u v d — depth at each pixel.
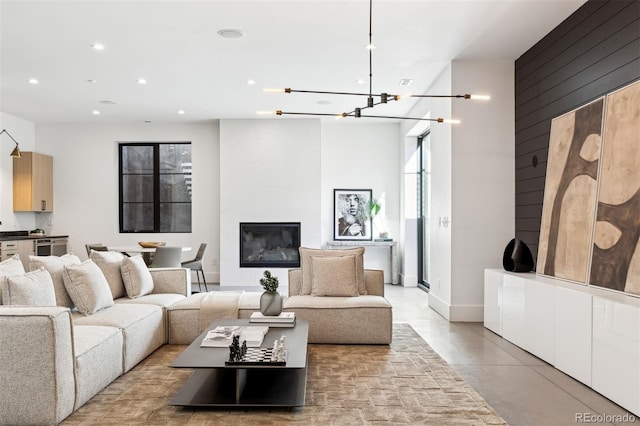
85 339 3.24
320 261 5.14
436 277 6.55
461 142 5.79
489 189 5.79
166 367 3.89
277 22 4.65
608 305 3.21
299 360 2.99
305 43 5.20
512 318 4.73
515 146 5.79
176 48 5.34
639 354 2.90
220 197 9.02
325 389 3.39
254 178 9.02
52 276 3.99
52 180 9.40
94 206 9.44
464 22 4.68
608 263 3.65
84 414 2.93
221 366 2.86
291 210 9.00
